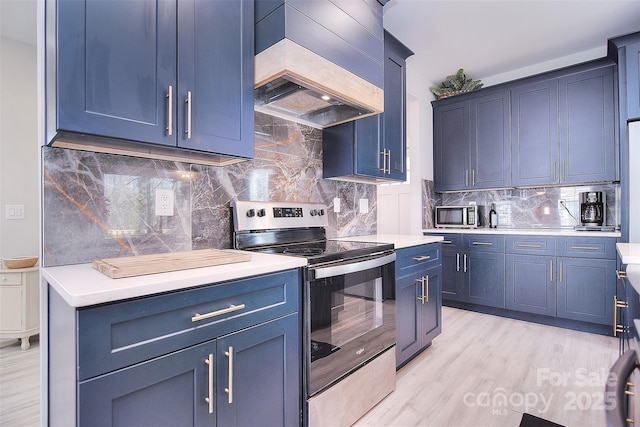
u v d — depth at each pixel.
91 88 1.05
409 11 2.65
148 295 0.91
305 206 2.04
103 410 0.83
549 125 3.22
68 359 0.87
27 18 2.70
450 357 2.33
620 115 2.62
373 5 2.01
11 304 2.54
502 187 3.50
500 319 3.19
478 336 2.73
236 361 1.13
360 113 2.06
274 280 1.26
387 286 1.87
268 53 1.53
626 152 2.58
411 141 3.80
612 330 2.73
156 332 0.93
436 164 3.97
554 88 3.20
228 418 1.10
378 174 2.34
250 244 1.75
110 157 1.35
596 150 2.98
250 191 1.86
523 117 3.37
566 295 2.90
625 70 2.60
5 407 1.77
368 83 1.93
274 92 1.74
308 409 1.38
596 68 2.98
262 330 1.21
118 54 1.11
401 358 2.07
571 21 2.79
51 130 1.06
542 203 3.52
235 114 1.47
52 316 1.12
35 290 2.64
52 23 1.05
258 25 1.58
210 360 1.05
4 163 2.93
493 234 3.29
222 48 1.43
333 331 1.50
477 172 3.65
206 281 1.03
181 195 1.56
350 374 1.59
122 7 1.13
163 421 0.95
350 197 2.59
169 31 1.25
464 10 2.65
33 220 3.06
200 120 1.34
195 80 1.32
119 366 0.86
